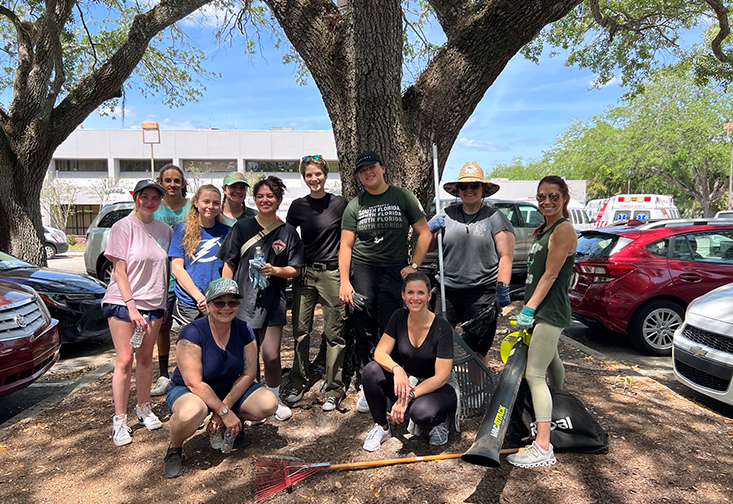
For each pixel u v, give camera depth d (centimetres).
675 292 518
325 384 402
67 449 316
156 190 337
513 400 272
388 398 315
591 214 1775
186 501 257
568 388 415
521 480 271
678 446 309
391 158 423
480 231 362
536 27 418
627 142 3228
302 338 380
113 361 524
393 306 359
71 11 791
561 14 412
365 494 261
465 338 364
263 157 3288
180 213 438
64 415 372
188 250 366
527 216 946
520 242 914
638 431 331
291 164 3388
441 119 438
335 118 439
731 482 268
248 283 350
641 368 481
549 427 283
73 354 556
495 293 365
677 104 3002
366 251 355
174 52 1042
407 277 293
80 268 1459
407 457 300
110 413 376
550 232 287
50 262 1677
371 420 356
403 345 306
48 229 1870
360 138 424
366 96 412
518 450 297
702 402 389
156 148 3209
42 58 750
